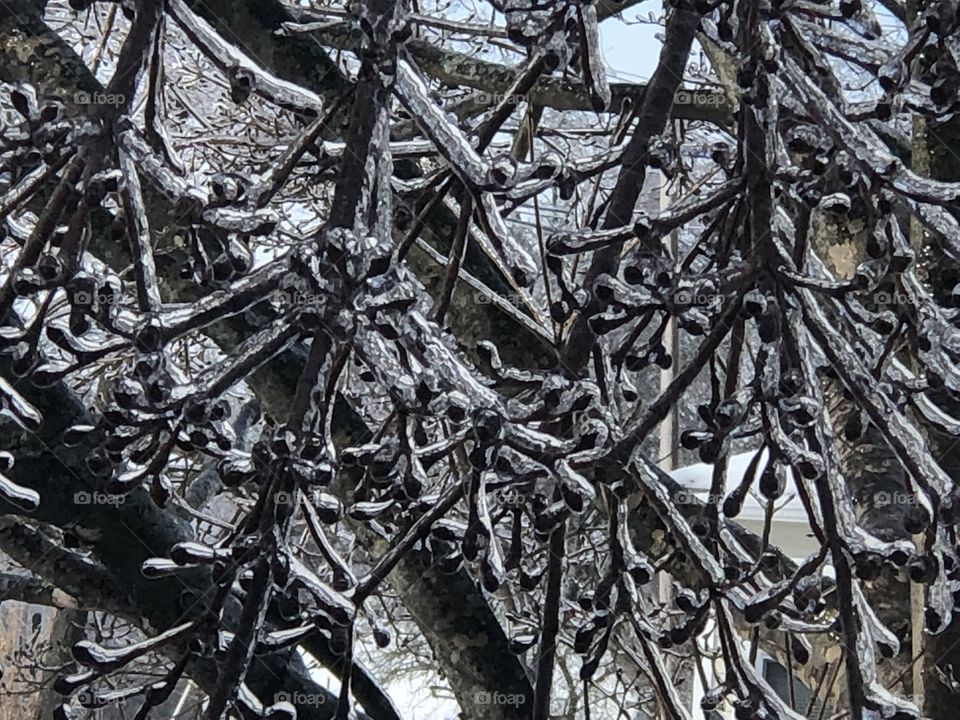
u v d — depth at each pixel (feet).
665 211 1.92
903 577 2.59
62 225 2.19
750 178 1.91
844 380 1.93
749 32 1.87
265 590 1.75
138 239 1.77
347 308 1.65
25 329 1.83
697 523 2.05
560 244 1.89
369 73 1.74
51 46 2.59
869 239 1.96
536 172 1.81
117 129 1.77
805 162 2.00
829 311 2.26
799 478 1.96
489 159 1.83
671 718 2.05
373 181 1.75
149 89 1.90
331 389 1.83
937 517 1.92
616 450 1.87
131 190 1.78
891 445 1.93
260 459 1.71
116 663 1.77
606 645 2.02
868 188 1.99
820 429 1.91
